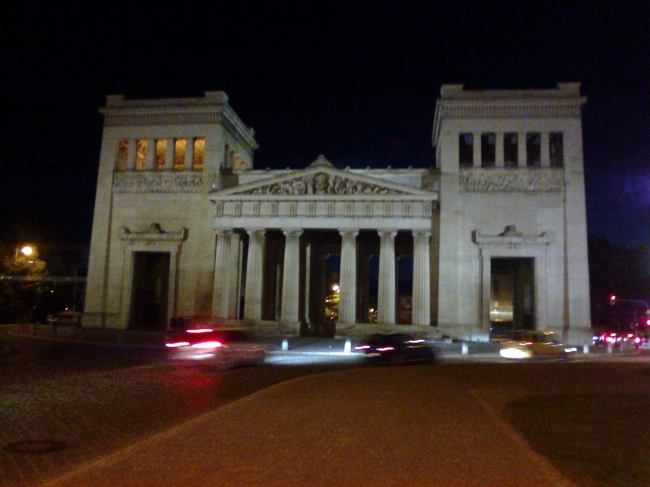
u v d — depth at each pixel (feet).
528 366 118.62
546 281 232.32
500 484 37.04
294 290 238.07
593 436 51.60
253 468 40.47
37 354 150.92
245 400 69.67
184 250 256.52
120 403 77.30
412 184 248.52
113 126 271.28
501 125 243.19
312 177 242.17
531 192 238.07
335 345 199.11
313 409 63.62
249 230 243.81
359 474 39.17
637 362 135.03
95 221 265.75
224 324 230.89
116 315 257.75
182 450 45.34
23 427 61.05
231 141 282.77
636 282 329.72
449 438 49.88
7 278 273.54
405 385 84.94
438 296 235.61
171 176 262.06
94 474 39.01
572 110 240.53
